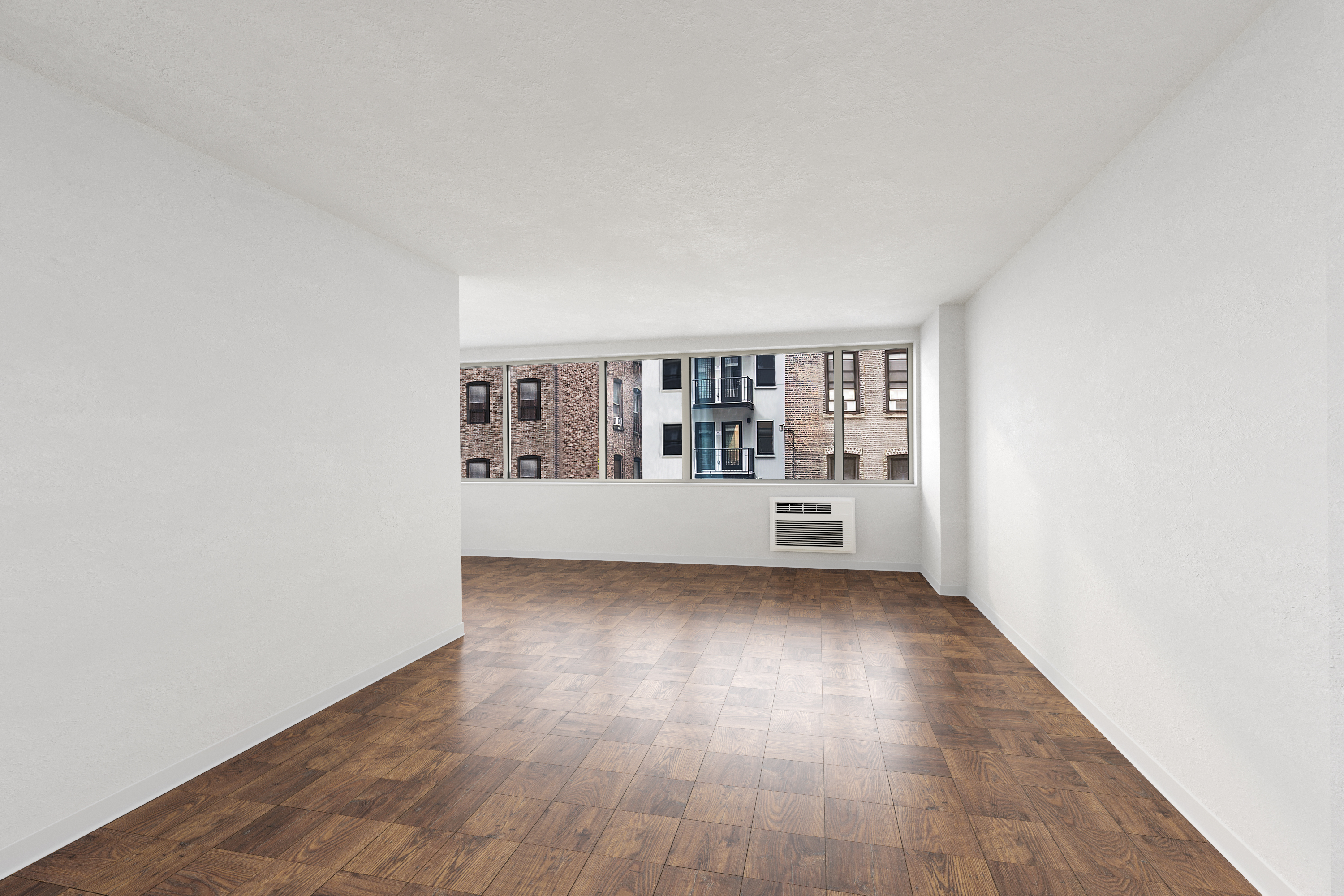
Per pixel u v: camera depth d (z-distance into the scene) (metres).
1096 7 1.72
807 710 3.17
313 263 3.12
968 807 2.30
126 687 2.26
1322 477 1.60
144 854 2.03
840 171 2.79
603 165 2.71
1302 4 1.62
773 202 3.15
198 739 2.53
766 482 6.98
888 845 2.08
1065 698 3.29
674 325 6.33
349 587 3.36
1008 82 2.10
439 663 3.87
